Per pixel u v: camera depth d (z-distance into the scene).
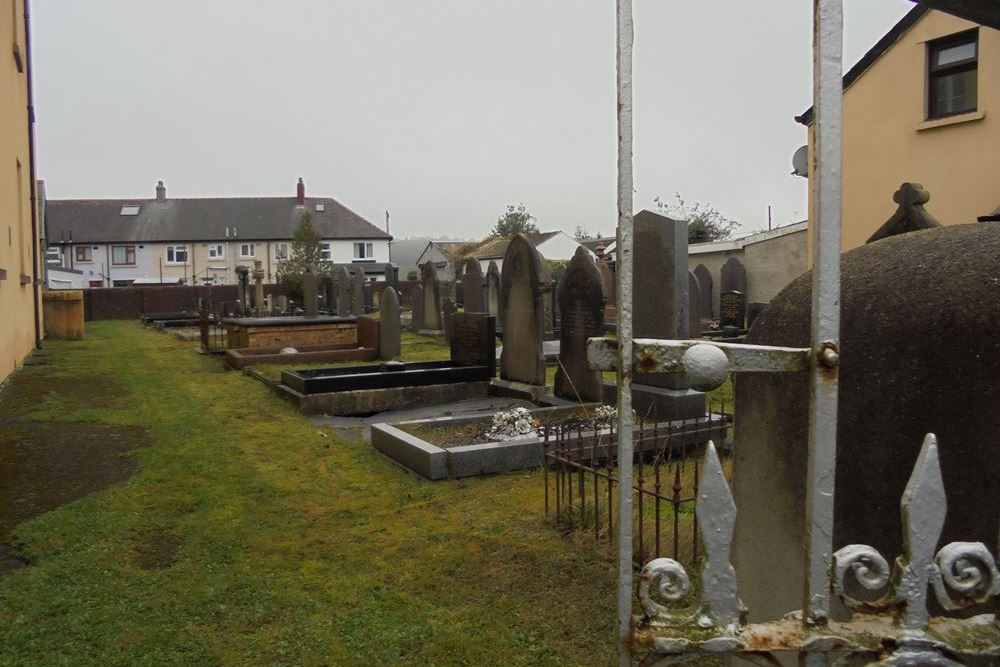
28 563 4.67
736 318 21.02
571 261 9.55
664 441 6.93
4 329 12.55
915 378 2.18
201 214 58.62
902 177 14.68
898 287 2.29
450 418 8.14
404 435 7.21
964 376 2.05
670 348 1.67
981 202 13.50
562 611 3.87
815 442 1.66
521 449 6.71
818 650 1.66
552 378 12.77
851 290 2.43
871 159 15.17
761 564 2.66
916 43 14.25
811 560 1.68
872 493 2.29
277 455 7.50
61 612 3.96
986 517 1.99
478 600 4.06
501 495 5.94
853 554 1.69
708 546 1.71
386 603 4.05
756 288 26.09
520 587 4.19
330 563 4.65
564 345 9.73
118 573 4.48
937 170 14.11
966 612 2.03
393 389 10.41
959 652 1.66
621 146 1.62
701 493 1.71
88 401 10.63
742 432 2.76
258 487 6.31
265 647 3.60
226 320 18.36
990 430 1.98
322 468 6.97
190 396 11.15
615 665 3.34
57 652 3.54
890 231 7.05
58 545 4.92
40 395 11.04
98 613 3.94
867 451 2.30
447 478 6.49
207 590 4.23
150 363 15.56
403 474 6.75
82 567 4.55
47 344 19.86
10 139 13.99
